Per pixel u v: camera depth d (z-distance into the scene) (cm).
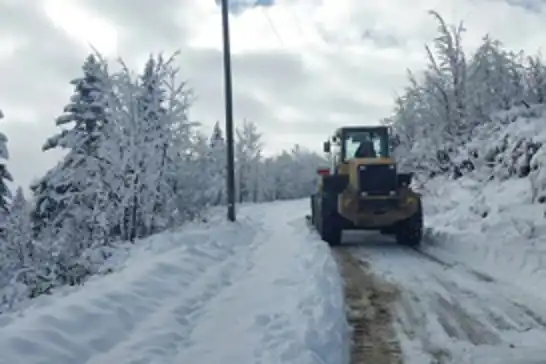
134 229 1617
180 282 877
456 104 2334
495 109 2250
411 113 2648
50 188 2683
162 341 609
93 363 542
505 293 850
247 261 1159
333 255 1256
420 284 927
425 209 1834
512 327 684
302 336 614
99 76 1596
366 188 1387
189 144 1770
